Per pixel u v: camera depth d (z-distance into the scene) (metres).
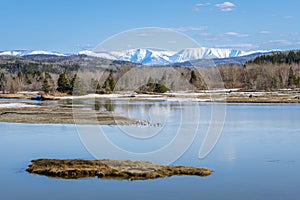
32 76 130.38
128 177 20.31
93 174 21.00
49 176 20.78
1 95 99.94
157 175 20.61
